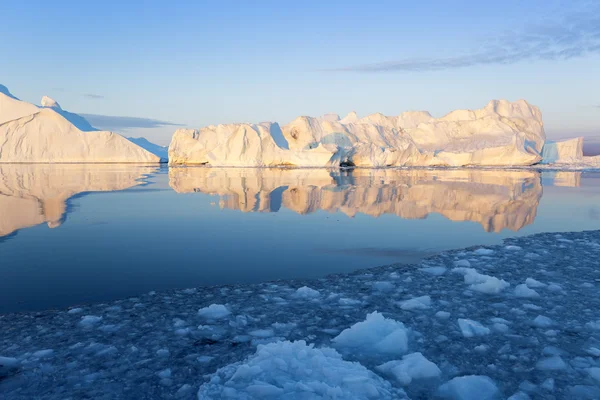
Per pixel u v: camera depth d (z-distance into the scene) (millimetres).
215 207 11703
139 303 4234
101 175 25500
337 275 5242
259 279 5184
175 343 3279
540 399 2500
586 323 3588
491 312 3896
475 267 5484
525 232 8188
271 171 30922
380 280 5000
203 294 4520
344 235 7895
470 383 2605
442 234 7977
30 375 2775
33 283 4984
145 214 10391
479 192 15500
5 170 30766
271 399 2402
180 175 25750
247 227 8711
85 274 5344
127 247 6906
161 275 5328
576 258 5879
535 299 4215
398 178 23297
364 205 12125
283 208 11523
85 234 7957
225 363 2949
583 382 2680
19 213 10445
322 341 3303
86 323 3695
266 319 3785
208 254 6438
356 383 2523
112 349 3146
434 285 4754
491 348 3166
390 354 3078
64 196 14086
